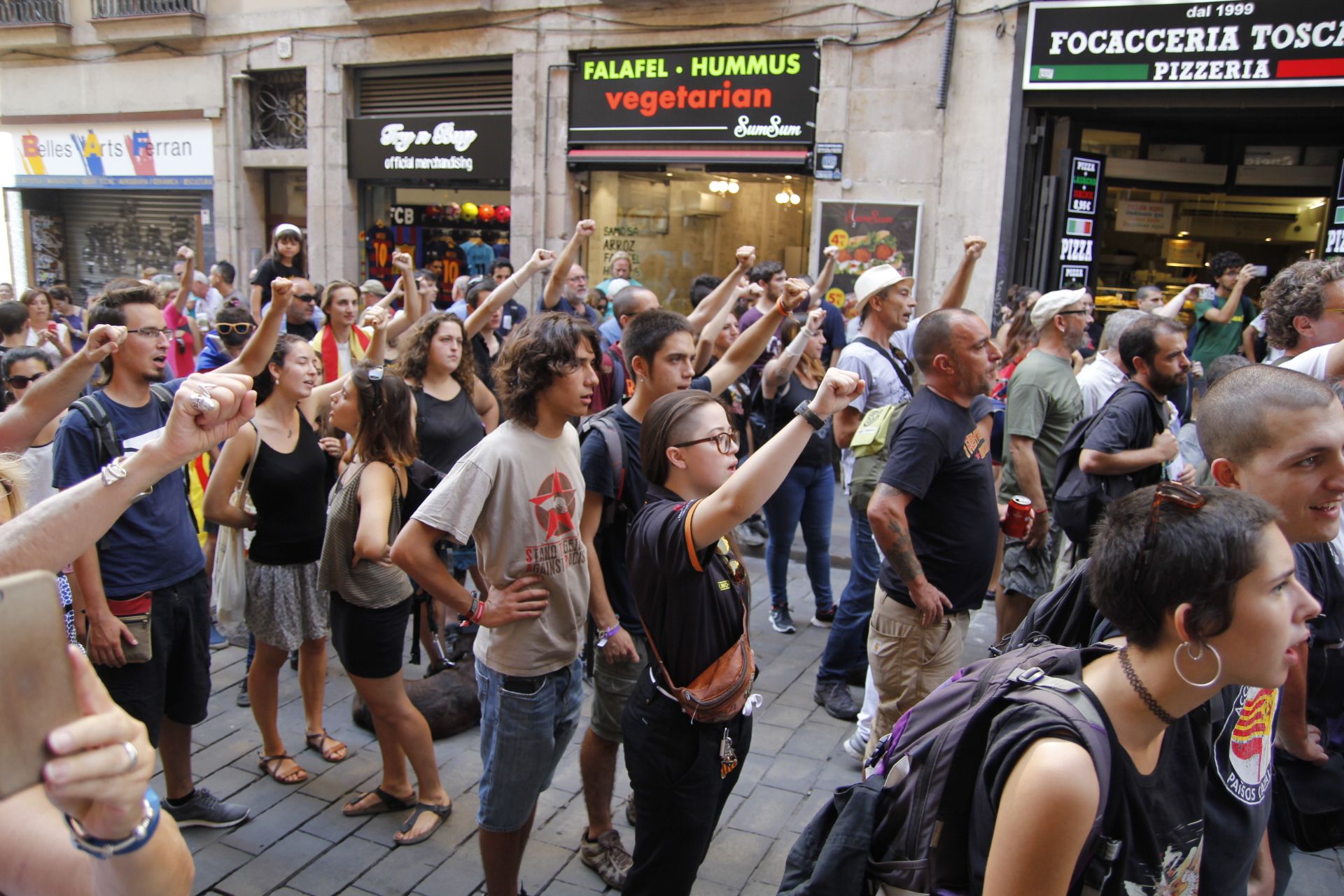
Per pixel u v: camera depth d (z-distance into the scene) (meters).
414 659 3.98
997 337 6.95
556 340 2.59
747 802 3.59
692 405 2.32
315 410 4.10
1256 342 7.79
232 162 12.95
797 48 9.20
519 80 10.67
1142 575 1.43
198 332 7.79
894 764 1.73
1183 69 7.72
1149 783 1.49
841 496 8.12
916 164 8.82
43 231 15.05
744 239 10.34
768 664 4.84
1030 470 4.23
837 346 7.47
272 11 12.23
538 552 2.64
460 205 11.85
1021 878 1.35
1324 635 2.28
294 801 3.56
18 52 14.30
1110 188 9.13
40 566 1.28
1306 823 2.26
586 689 4.51
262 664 3.64
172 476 3.25
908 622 3.31
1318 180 8.83
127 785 0.94
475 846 3.30
